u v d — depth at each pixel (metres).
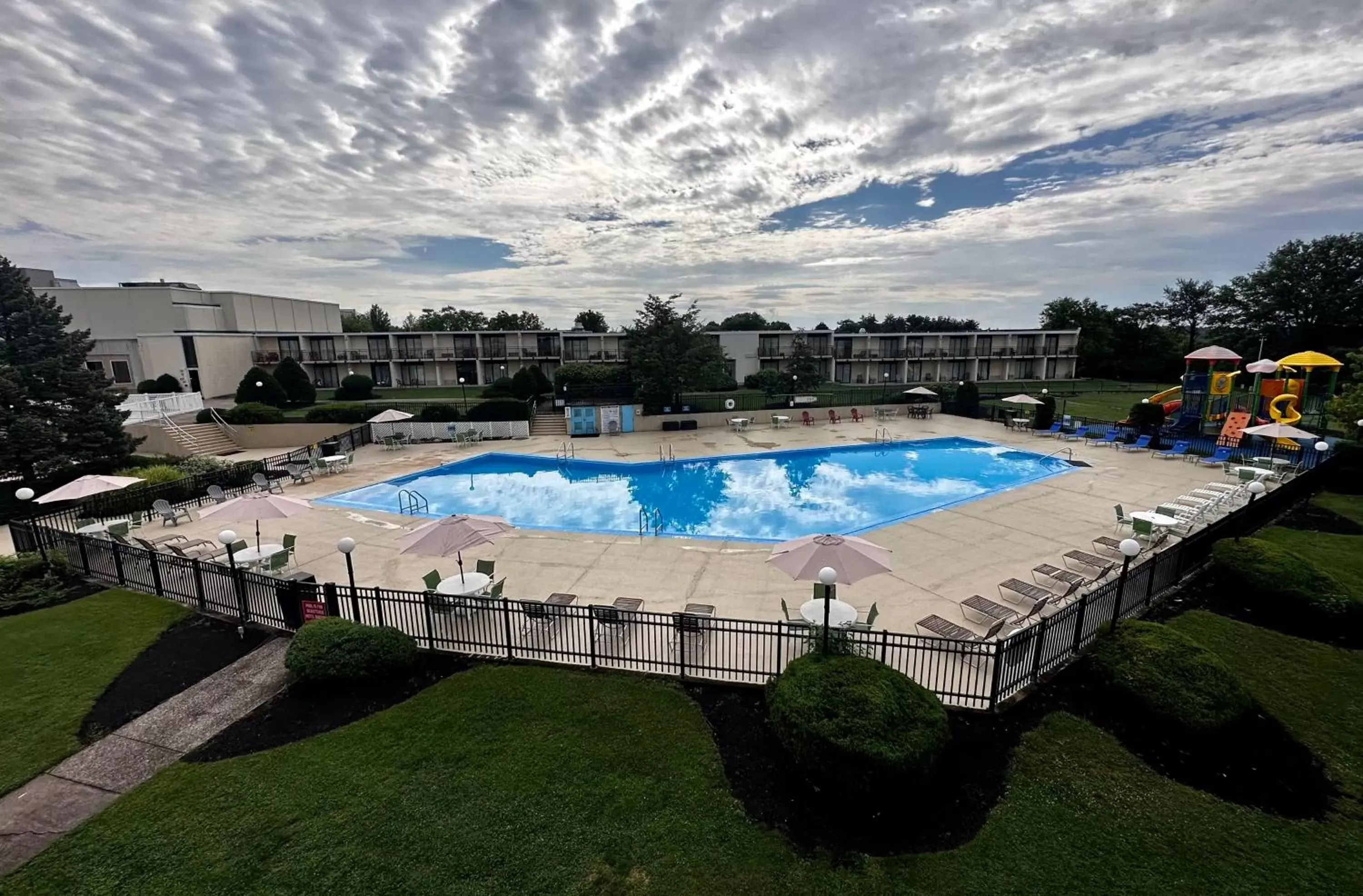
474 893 5.16
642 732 7.37
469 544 9.52
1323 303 46.12
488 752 7.00
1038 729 7.31
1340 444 18.62
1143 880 5.28
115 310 44.19
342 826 5.90
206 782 6.53
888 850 5.62
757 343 56.25
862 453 28.14
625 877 5.33
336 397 42.72
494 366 54.41
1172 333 62.56
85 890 5.20
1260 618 9.77
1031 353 63.00
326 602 9.75
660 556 13.77
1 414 18.59
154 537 15.52
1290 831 5.82
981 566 12.88
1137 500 17.62
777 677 7.72
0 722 7.65
